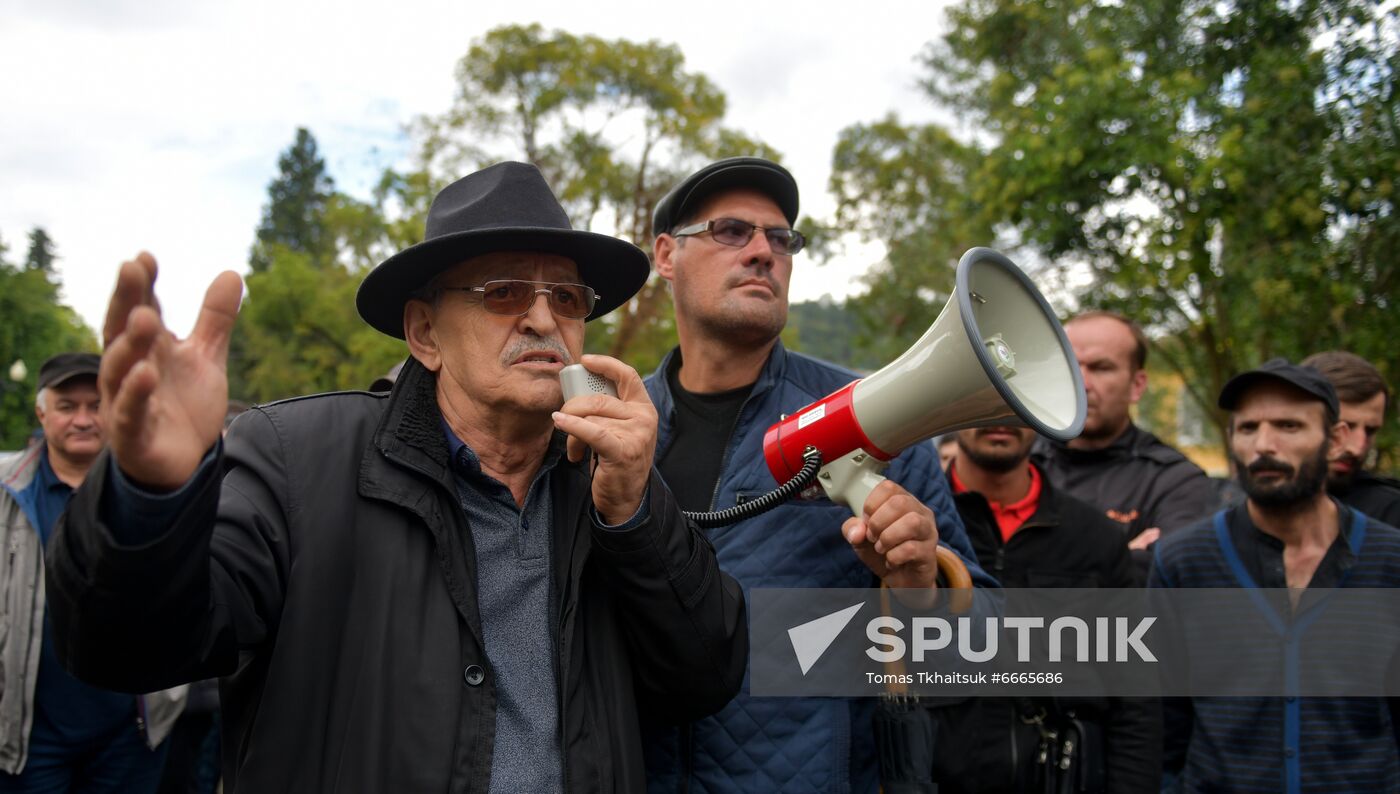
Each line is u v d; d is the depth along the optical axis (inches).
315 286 1099.9
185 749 147.5
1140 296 407.8
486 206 67.0
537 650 64.1
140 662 49.0
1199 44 386.9
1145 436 147.9
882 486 69.5
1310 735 98.3
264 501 59.2
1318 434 101.4
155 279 43.5
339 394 67.6
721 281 87.8
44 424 126.9
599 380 63.2
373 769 55.7
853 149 1048.2
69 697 120.7
